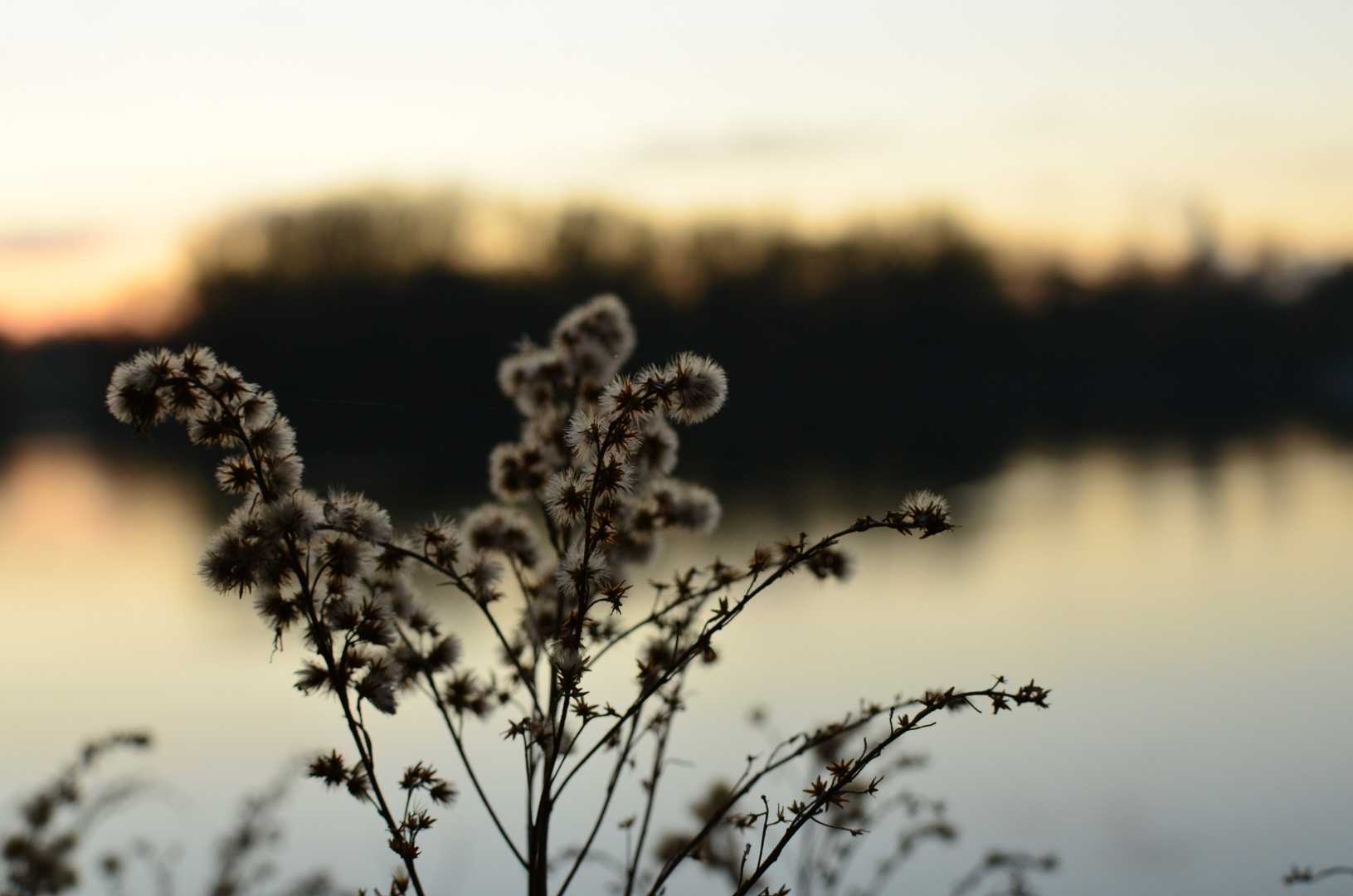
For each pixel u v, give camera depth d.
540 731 2.37
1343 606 9.55
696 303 17.03
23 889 4.08
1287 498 14.76
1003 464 17.73
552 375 3.40
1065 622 9.98
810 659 8.59
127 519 12.96
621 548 3.08
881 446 16.89
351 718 2.24
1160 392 21.28
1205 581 11.05
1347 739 6.60
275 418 2.41
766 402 15.47
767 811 2.23
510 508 3.20
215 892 5.00
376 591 2.52
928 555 13.19
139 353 2.32
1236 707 7.29
